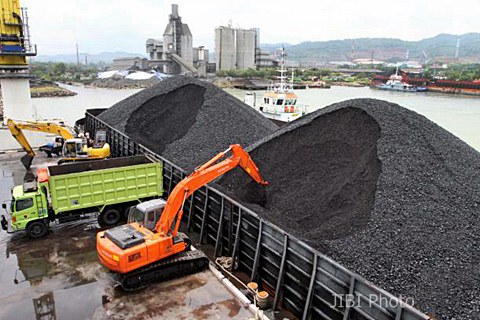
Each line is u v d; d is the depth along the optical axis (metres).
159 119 22.39
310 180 12.25
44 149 24.39
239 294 9.47
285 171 13.09
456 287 7.45
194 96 22.45
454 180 10.39
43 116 50.84
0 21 25.58
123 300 9.34
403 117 12.45
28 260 11.37
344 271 7.60
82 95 88.62
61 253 11.83
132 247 9.42
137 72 124.06
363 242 8.86
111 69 153.12
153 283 10.06
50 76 140.50
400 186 10.05
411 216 9.30
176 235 10.30
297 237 9.26
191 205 13.59
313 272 8.31
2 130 25.95
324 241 9.17
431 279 7.73
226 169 11.16
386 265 8.20
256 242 10.41
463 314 6.85
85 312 8.85
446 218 9.23
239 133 18.14
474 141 32.88
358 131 12.59
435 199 9.75
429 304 7.13
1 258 11.49
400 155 10.98
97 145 20.22
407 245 8.58
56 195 12.72
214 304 9.23
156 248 9.72
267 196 12.46
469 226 9.05
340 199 10.82
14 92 26.89
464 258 8.18
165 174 15.72
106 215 13.85
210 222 12.70
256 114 21.83
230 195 12.22
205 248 12.55
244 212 10.78
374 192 10.11
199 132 18.94
